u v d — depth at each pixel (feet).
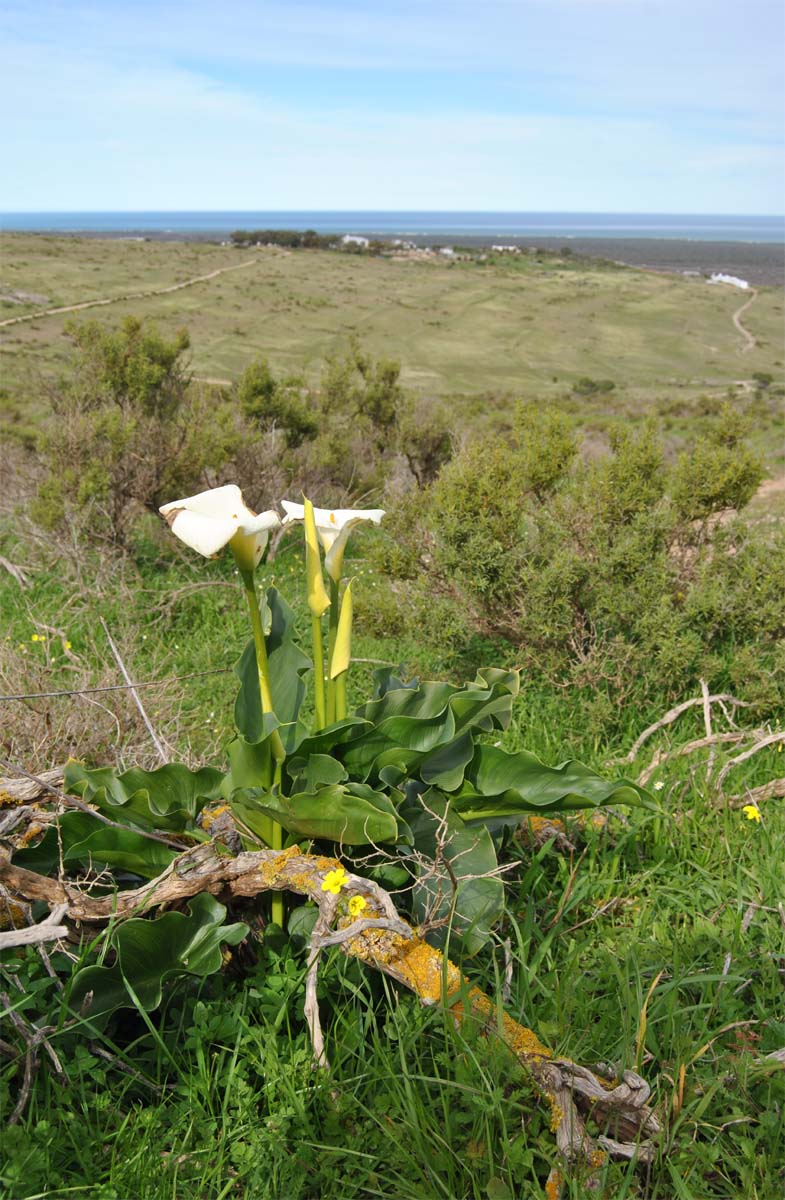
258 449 33.47
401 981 8.01
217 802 10.08
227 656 20.48
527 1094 7.28
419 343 341.62
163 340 32.76
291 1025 8.59
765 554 17.66
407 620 18.29
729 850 11.91
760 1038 8.66
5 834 9.29
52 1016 8.03
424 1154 6.83
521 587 17.84
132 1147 7.11
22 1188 6.43
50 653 19.16
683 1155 7.16
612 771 14.35
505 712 10.29
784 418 133.69
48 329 265.13
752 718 16.61
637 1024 8.33
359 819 8.13
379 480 38.83
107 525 27.48
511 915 9.27
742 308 520.42
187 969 7.93
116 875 9.48
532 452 20.48
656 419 19.43
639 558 17.24
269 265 641.40
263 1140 7.10
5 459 32.42
